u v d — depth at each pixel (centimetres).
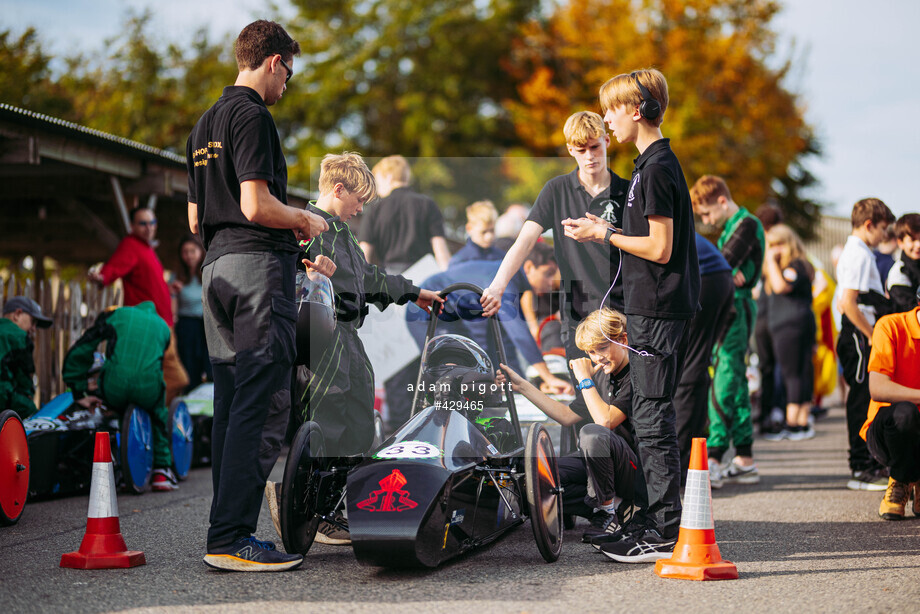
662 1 2478
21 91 1973
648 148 414
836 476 707
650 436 414
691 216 422
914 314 524
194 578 370
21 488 512
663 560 380
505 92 3061
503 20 3080
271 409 391
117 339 629
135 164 935
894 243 838
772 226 959
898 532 479
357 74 3159
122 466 610
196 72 2705
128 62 2584
